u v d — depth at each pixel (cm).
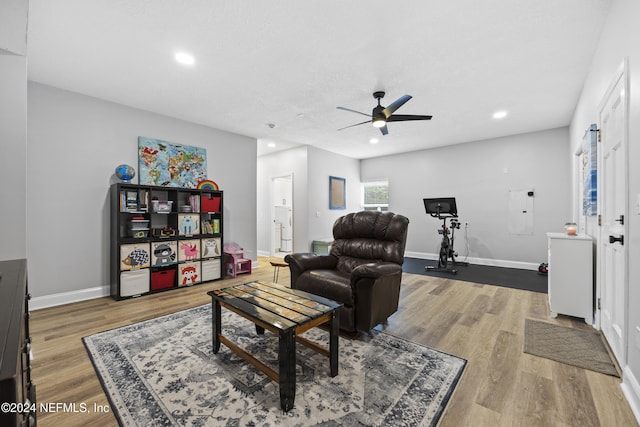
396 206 662
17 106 166
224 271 433
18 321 68
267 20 203
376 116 297
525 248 500
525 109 381
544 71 278
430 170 609
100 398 153
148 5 187
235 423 135
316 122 430
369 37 223
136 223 343
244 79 292
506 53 246
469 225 559
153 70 273
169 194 393
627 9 165
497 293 350
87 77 287
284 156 628
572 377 173
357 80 295
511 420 137
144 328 243
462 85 307
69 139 316
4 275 117
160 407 146
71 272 318
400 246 272
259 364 164
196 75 283
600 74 230
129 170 347
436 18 201
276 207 715
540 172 484
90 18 199
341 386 164
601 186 230
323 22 205
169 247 363
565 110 385
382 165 687
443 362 190
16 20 165
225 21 204
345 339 226
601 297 233
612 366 184
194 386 163
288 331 143
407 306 304
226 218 468
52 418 138
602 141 226
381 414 141
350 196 696
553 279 270
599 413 142
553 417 139
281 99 343
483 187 542
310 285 256
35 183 296
